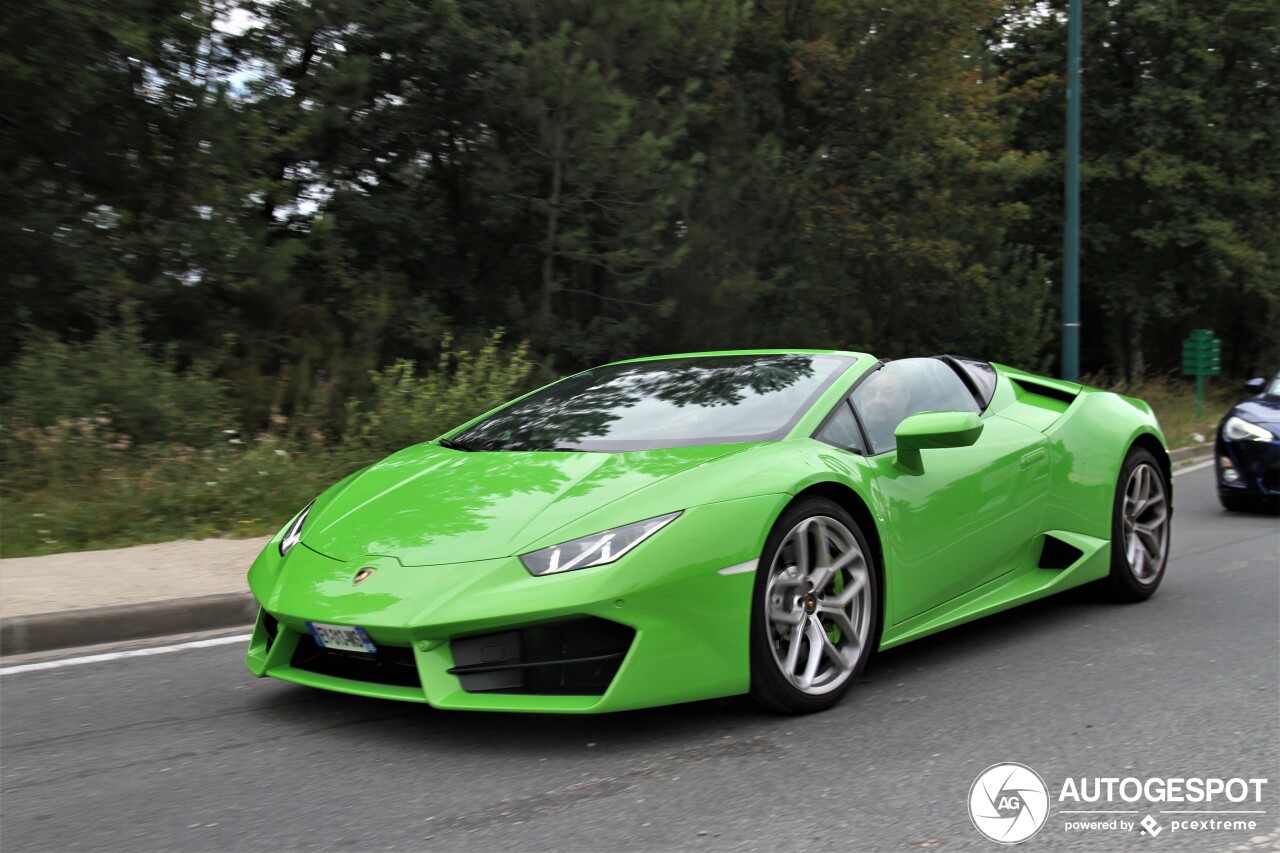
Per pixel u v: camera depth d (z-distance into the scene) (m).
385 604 3.17
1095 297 24.83
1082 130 23.56
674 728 3.42
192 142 10.98
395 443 8.95
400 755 3.24
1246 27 22.02
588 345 13.31
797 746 3.25
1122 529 5.13
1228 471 8.37
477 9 13.08
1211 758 3.15
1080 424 5.04
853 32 16.64
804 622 3.58
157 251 10.80
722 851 2.56
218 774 3.13
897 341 18.94
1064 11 23.84
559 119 12.66
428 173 14.25
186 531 6.94
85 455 7.63
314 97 12.61
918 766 3.09
